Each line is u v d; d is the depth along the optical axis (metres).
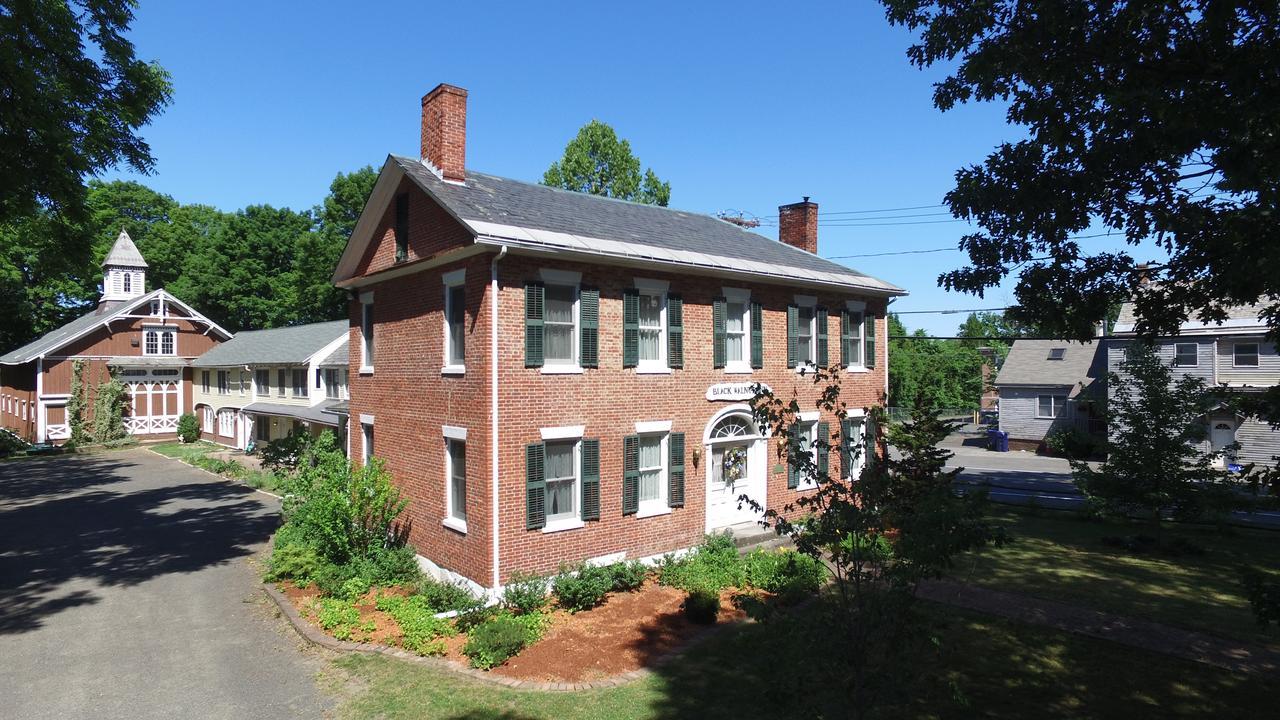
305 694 9.70
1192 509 16.16
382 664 10.62
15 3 14.38
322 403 31.36
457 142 15.73
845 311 20.44
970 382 56.47
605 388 14.78
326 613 12.25
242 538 19.28
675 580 14.11
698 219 21.39
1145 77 7.71
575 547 14.28
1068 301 10.03
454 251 13.54
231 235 55.09
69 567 16.44
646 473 15.83
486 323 13.25
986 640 11.09
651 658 10.60
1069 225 9.05
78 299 57.19
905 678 6.55
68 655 11.18
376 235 17.62
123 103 17.33
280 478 26.58
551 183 46.19
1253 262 7.66
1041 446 39.25
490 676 10.08
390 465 17.11
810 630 6.67
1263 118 6.87
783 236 25.20
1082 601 12.98
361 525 15.82
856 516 6.64
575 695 9.45
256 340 41.25
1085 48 8.04
